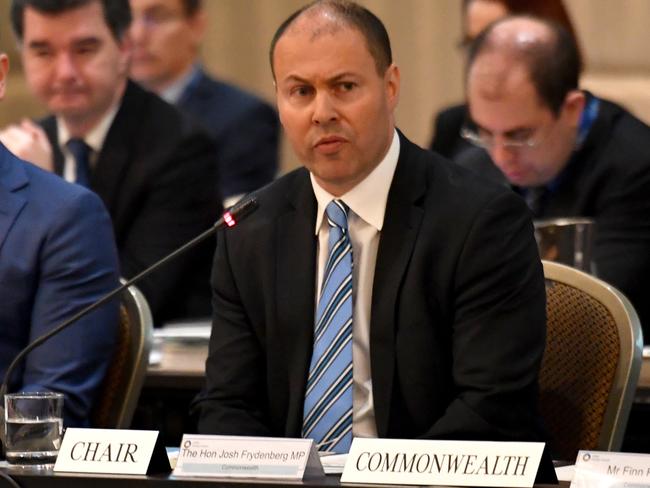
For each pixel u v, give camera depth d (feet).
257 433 22.71
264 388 23.22
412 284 21.99
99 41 36.58
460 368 21.53
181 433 29.68
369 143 21.75
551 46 30.99
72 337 25.25
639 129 33.76
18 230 25.64
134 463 18.24
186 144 37.60
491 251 21.79
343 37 21.43
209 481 17.44
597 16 53.31
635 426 27.55
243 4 58.54
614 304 23.75
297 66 21.49
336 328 22.30
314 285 22.63
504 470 16.90
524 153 31.45
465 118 42.78
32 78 36.78
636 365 23.31
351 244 22.52
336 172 21.81
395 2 56.59
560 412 23.99
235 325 23.30
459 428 20.92
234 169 50.19
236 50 58.70
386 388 21.90
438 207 22.22
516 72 30.99
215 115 50.34
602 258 33.12
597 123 33.50
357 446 17.58
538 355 21.76
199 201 37.60
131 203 37.01
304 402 22.40
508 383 21.25
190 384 28.55
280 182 23.59
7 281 25.44
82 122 37.01
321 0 21.89
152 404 29.73
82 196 26.12
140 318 26.04
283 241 22.94
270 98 58.49
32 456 19.42
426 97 56.59
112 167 37.04
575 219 33.32
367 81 21.56
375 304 22.09
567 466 19.27
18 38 36.99
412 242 22.11
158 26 49.65
